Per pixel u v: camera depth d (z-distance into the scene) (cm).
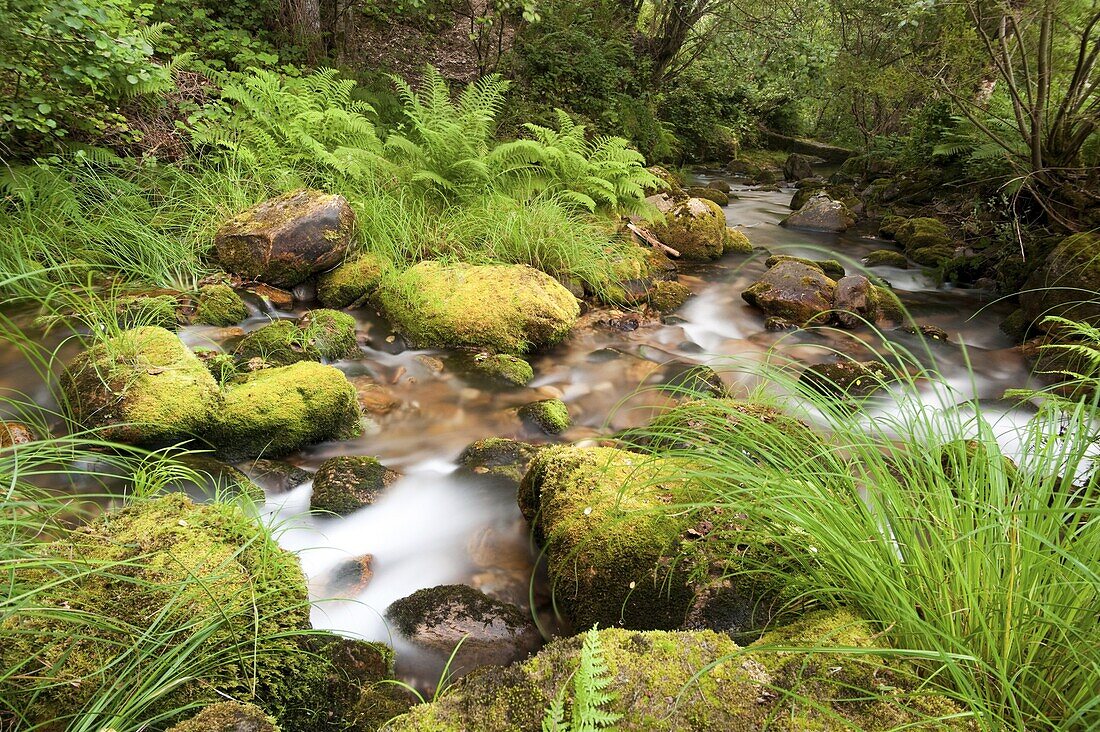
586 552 246
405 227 580
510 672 174
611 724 159
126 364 349
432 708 167
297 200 547
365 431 390
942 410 232
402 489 334
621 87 1311
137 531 230
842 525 202
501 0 982
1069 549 179
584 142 759
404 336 499
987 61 867
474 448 363
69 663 179
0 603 167
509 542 298
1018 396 451
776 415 294
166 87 552
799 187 1295
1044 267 594
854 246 888
